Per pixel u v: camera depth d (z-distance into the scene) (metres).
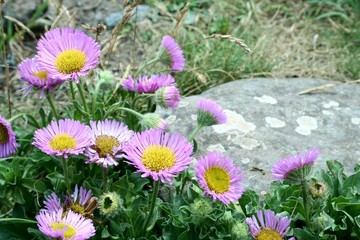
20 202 0.65
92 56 0.61
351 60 0.97
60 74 0.61
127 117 0.69
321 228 0.58
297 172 0.56
